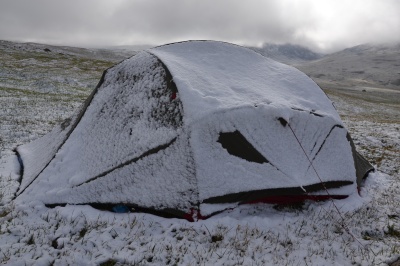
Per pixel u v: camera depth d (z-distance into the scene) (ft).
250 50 32.45
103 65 198.49
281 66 32.48
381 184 32.53
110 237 19.33
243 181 22.81
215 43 31.68
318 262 18.69
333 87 478.59
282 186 23.43
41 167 26.63
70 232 19.77
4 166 30.01
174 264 17.54
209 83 26.35
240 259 18.31
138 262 17.38
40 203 22.75
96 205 22.77
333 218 23.98
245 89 27.09
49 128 46.44
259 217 22.75
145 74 27.55
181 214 21.72
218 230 20.71
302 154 25.63
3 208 22.07
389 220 24.66
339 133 28.84
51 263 16.99
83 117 28.14
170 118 24.18
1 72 114.93
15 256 17.12
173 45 31.24
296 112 26.35
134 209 22.49
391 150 48.75
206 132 23.16
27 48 252.42
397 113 169.68
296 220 23.26
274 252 19.29
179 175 22.41
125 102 27.02
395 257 19.49
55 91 92.12
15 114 53.11
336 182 26.68
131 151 23.90
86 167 24.54
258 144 24.12
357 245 20.93
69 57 229.86
